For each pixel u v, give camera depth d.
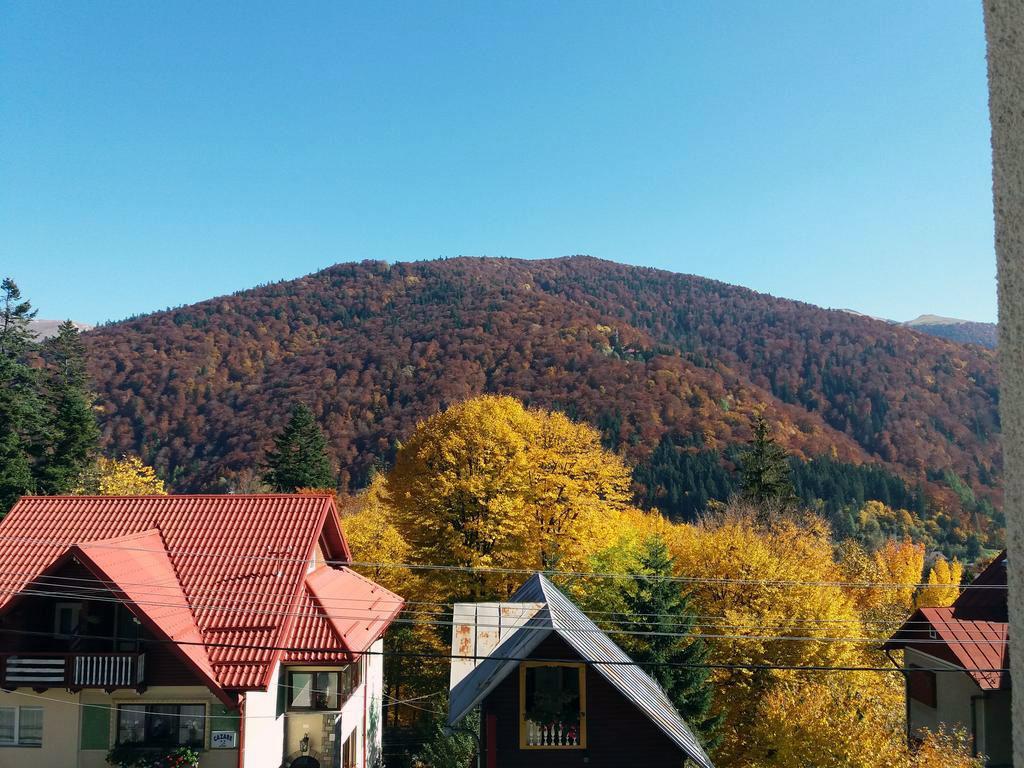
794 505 65.81
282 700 24.41
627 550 43.47
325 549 29.88
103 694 22.03
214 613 23.22
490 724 18.83
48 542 25.55
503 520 40.62
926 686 27.59
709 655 36.66
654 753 19.09
